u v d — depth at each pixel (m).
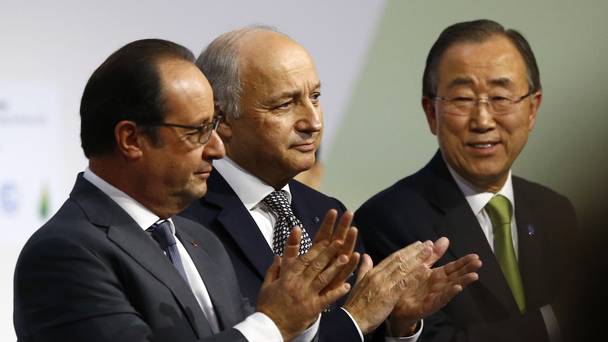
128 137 5.32
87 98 5.43
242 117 7.11
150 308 5.14
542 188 8.27
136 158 5.34
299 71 7.13
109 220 5.29
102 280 5.00
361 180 11.79
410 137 11.80
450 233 8.04
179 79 5.36
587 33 11.68
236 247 6.91
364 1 11.91
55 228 5.19
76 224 5.19
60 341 4.89
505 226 8.16
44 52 11.97
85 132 5.45
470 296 7.82
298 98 7.15
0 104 11.93
